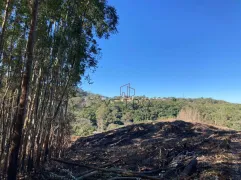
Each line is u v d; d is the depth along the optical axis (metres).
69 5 9.77
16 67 8.00
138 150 13.30
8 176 6.95
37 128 9.94
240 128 32.28
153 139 15.98
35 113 9.41
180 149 11.36
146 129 18.42
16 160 7.07
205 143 12.09
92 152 14.27
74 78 11.36
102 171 8.44
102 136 18.45
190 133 16.38
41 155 10.41
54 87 10.75
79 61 10.53
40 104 10.15
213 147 11.02
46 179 8.41
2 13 7.34
